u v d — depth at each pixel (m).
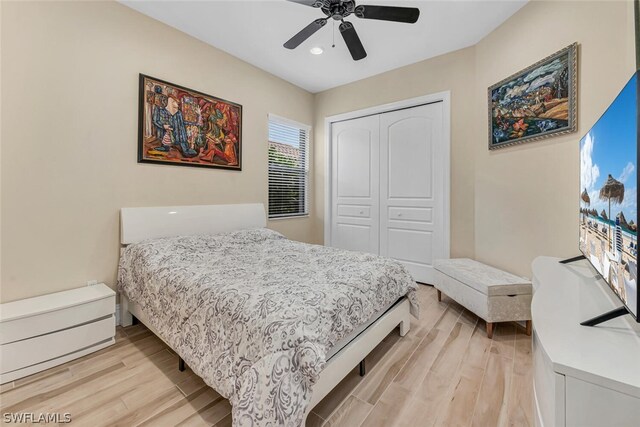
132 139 2.43
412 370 1.73
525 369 1.73
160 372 1.71
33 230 1.96
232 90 3.21
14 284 1.89
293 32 2.76
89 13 2.17
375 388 1.57
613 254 1.01
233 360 1.23
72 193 2.12
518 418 1.35
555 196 2.14
